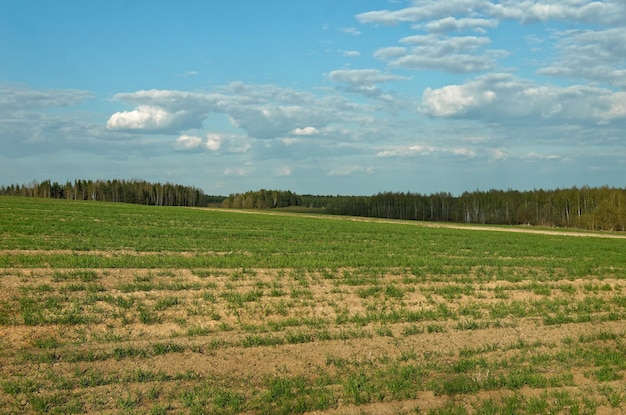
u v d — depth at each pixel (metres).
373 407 9.92
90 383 10.48
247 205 180.75
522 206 127.44
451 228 78.19
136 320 15.65
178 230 48.28
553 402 10.41
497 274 27.88
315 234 51.66
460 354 13.38
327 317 17.17
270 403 9.95
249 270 25.20
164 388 10.42
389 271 27.09
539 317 18.38
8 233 37.59
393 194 153.50
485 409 9.88
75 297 17.59
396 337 14.84
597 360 13.08
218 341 13.55
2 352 12.15
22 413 9.22
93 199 164.00
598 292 24.86
